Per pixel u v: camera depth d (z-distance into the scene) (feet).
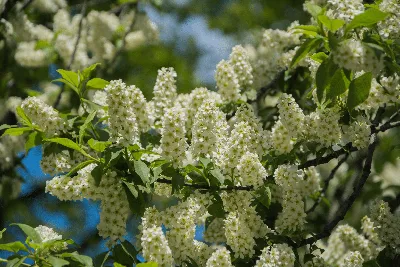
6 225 45.34
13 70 45.65
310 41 23.66
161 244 23.24
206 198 25.62
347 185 39.81
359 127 26.50
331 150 26.68
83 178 25.45
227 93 30.89
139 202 24.36
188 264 24.89
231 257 26.58
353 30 23.68
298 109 26.86
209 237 28.37
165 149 24.38
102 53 47.06
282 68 35.96
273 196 29.04
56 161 26.63
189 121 28.76
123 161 24.58
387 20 25.13
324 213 37.24
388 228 28.19
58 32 45.93
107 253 23.75
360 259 28.43
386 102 26.94
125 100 24.54
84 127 25.00
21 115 26.76
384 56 24.12
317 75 23.13
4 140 41.09
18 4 45.91
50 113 26.55
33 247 22.98
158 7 50.83
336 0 23.85
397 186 37.42
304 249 31.81
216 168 24.72
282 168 25.88
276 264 24.32
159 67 57.67
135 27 49.37
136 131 24.71
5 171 41.52
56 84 47.88
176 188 24.20
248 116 26.73
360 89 23.36
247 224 26.30
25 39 45.70
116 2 51.80
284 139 27.86
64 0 50.14
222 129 26.84
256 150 26.27
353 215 38.91
